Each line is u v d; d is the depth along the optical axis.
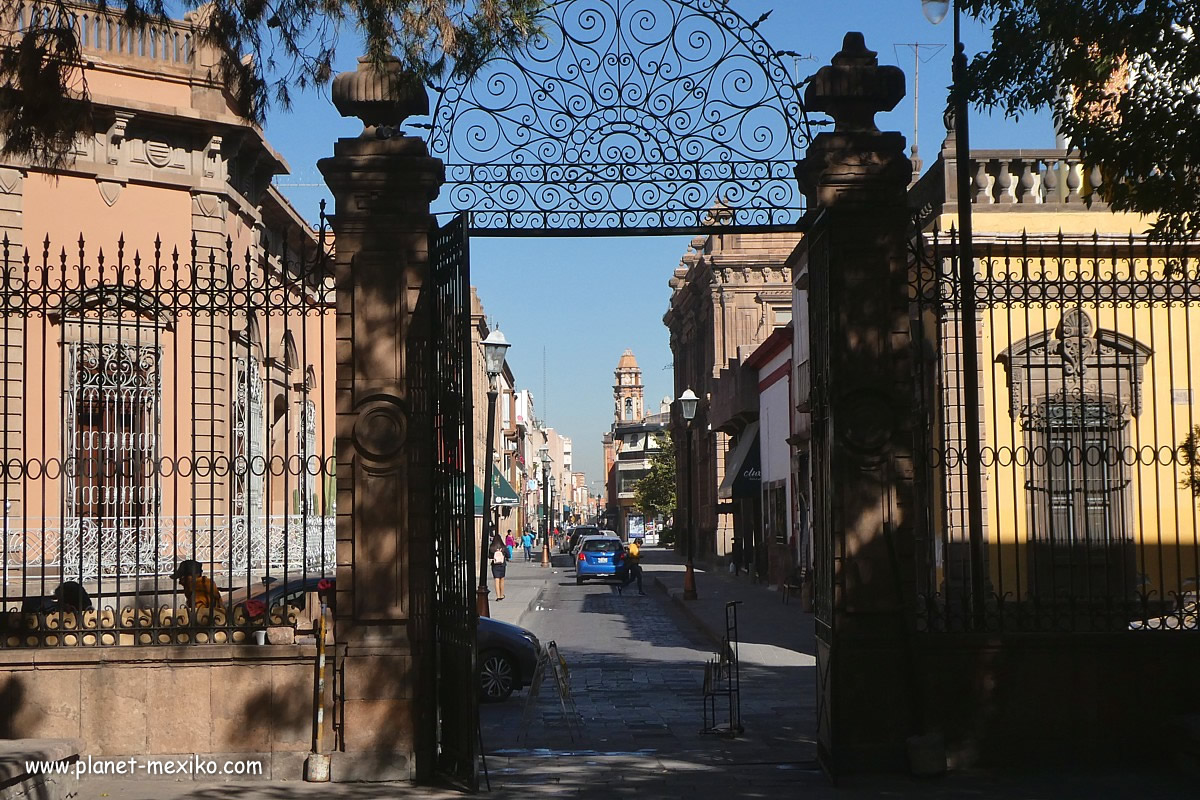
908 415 10.76
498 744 12.90
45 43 10.39
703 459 62.03
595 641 25.34
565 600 39.56
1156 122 10.29
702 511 62.75
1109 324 17.88
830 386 10.69
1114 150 10.52
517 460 113.00
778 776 10.69
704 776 10.73
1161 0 10.17
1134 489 17.70
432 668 10.57
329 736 10.48
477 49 10.86
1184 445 10.80
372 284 10.70
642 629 28.34
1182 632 10.73
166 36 21.38
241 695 10.48
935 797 9.71
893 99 10.94
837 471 10.69
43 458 10.36
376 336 10.66
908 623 10.61
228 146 21.77
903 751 10.54
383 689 10.48
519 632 16.69
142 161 20.89
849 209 10.78
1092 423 17.70
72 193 20.16
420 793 10.02
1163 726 10.67
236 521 20.09
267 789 10.09
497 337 25.06
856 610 10.61
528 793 10.05
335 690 10.51
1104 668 10.70
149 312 10.59
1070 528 10.89
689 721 14.27
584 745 12.73
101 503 17.73
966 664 10.66
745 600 34.31
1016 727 10.62
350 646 10.52
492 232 10.95
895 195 10.84
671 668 20.03
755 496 42.06
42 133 10.57
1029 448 10.86
